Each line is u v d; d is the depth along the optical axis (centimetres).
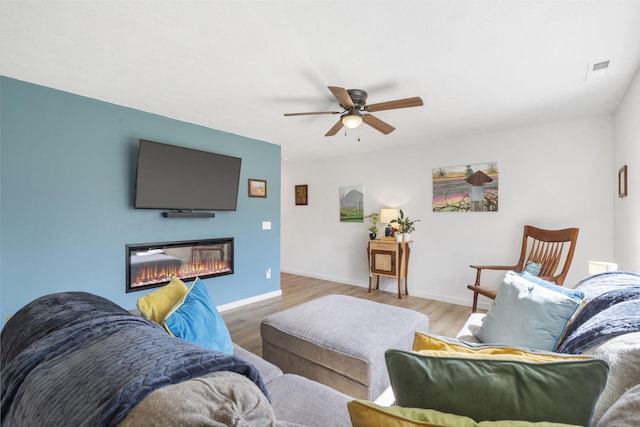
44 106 247
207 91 255
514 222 365
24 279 239
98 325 99
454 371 72
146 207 300
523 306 156
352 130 368
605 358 92
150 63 208
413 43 182
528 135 354
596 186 316
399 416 63
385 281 480
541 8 150
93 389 67
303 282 536
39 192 246
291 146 460
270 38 178
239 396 68
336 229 542
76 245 265
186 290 158
